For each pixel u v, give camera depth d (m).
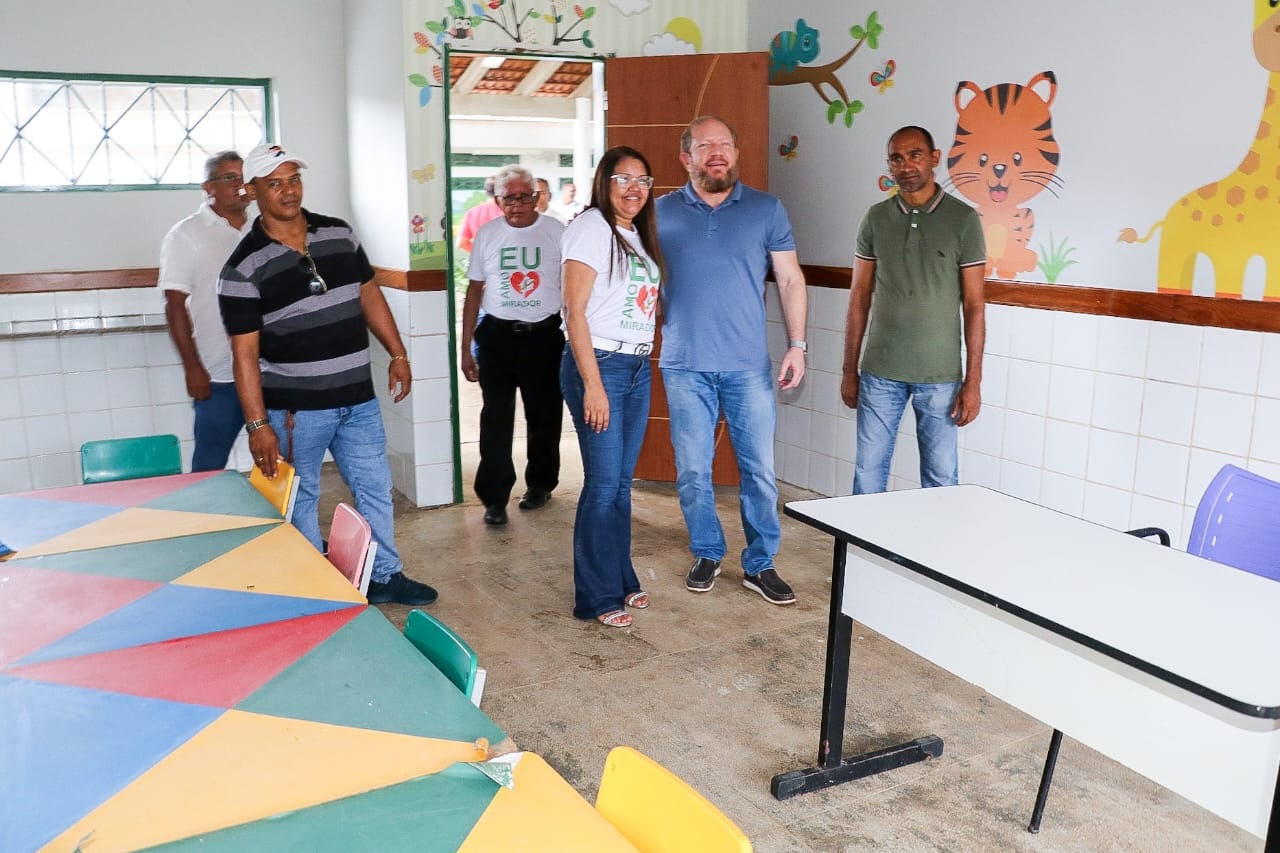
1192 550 2.63
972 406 3.87
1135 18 3.56
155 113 4.98
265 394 3.42
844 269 4.90
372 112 4.98
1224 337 3.40
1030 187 4.02
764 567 3.95
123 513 2.72
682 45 5.24
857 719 3.06
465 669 1.79
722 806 2.62
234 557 2.39
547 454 4.93
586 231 3.29
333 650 1.91
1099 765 2.84
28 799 1.44
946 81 4.30
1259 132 3.25
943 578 2.17
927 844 2.48
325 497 5.25
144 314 4.93
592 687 3.24
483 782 1.49
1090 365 3.85
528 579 4.13
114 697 1.73
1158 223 3.58
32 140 4.74
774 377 5.43
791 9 5.08
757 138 4.97
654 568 4.25
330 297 3.39
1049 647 2.07
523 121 11.91
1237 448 3.41
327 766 1.53
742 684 3.27
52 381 4.83
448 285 4.88
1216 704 1.75
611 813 1.44
